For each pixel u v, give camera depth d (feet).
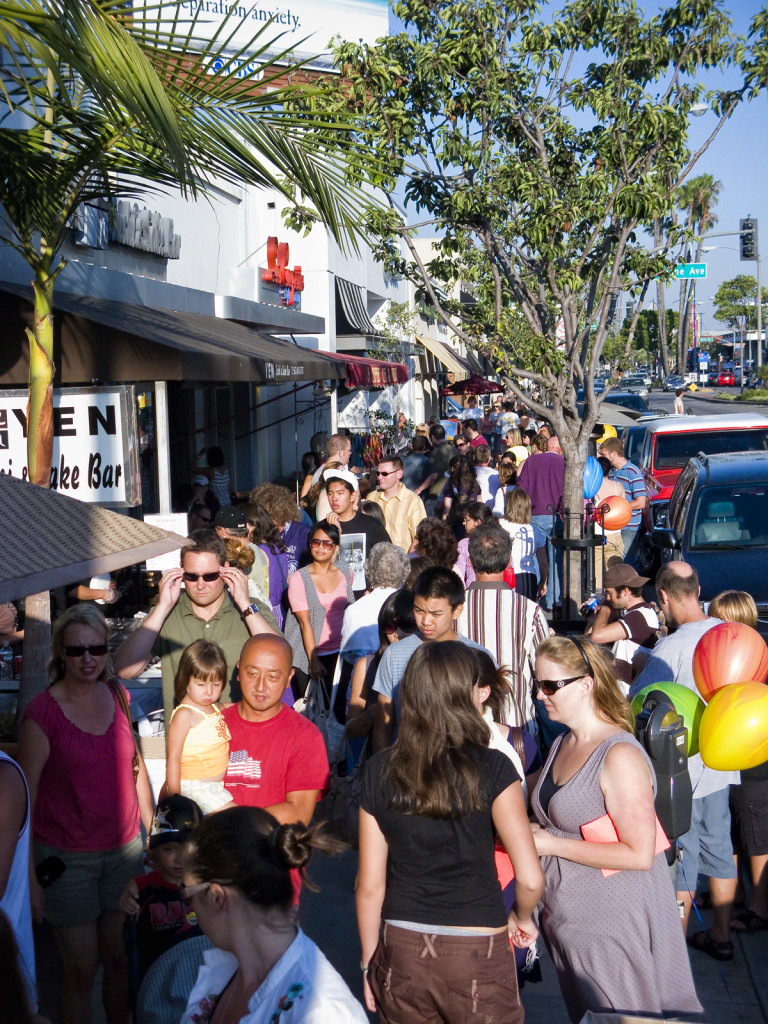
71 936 13.00
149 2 34.83
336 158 19.42
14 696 20.13
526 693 16.58
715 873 15.61
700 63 34.19
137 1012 11.12
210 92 17.51
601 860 10.96
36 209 18.57
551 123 36.42
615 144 33.40
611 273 35.01
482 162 34.68
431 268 37.45
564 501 33.99
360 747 18.29
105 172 19.62
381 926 10.46
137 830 13.48
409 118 33.83
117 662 15.06
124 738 13.41
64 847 12.87
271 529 23.97
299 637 22.33
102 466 19.03
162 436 24.85
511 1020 10.02
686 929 16.44
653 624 18.58
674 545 29.60
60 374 24.21
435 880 9.96
